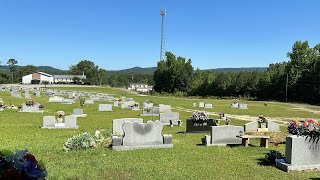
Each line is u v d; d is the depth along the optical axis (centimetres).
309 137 1232
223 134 1766
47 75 16688
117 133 2077
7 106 4066
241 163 1322
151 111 3716
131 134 1611
